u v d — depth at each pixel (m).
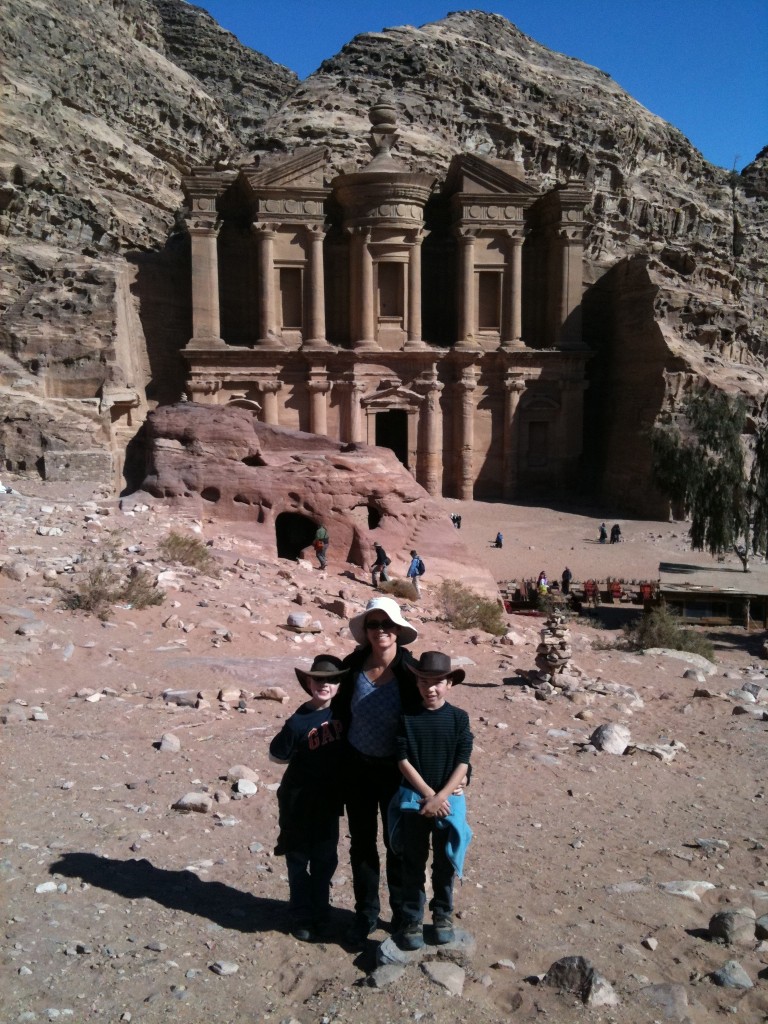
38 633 15.02
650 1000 5.92
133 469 37.28
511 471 67.81
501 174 65.19
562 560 48.88
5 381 46.53
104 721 11.60
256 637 17.80
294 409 64.56
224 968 5.90
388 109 64.25
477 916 7.12
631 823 10.04
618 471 67.31
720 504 46.00
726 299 71.44
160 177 74.81
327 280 68.38
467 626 24.36
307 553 30.34
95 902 6.67
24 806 8.46
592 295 72.88
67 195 59.28
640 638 26.27
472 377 66.69
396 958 6.13
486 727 13.77
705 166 94.44
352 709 6.40
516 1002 5.83
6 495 29.98
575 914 7.36
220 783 9.75
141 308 62.56
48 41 63.72
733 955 6.79
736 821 10.41
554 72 88.38
